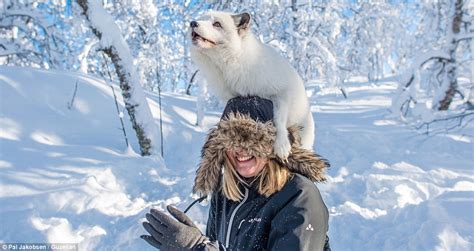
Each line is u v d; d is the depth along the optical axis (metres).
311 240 1.55
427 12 14.09
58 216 5.39
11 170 6.77
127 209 5.66
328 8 13.98
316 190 1.70
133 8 11.45
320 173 1.79
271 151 1.73
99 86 10.66
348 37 16.94
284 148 1.73
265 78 2.70
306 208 1.59
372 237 4.30
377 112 13.63
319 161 1.79
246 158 1.74
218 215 1.99
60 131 8.74
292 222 1.56
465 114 10.23
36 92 9.50
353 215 4.89
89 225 5.12
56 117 9.11
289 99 2.75
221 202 1.99
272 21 12.95
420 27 16.33
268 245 1.62
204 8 11.84
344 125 11.70
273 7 12.38
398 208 4.92
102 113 9.83
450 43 12.29
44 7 13.66
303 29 13.62
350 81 25.86
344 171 7.48
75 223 5.20
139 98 8.40
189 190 6.45
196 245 1.61
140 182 7.09
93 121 9.48
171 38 14.13
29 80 9.73
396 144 9.60
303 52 13.38
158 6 12.20
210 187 1.97
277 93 2.74
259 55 2.75
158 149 8.59
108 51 8.18
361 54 17.77
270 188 1.70
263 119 1.89
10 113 8.64
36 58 14.06
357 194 6.11
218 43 2.75
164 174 7.65
